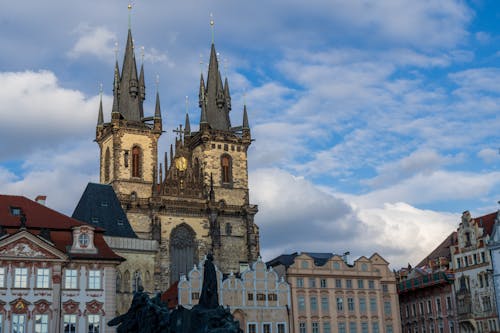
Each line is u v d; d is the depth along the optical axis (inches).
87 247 3639.3
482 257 4940.9
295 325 4680.1
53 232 3649.1
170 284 5866.1
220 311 2443.4
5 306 3371.1
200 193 6382.9
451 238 5915.4
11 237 3444.9
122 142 6328.7
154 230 5925.2
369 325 4972.9
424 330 5551.2
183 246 6058.1
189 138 6889.8
